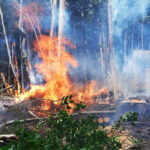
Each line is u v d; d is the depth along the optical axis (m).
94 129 3.34
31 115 6.55
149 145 4.61
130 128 5.37
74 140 3.20
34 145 2.56
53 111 7.03
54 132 3.34
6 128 5.37
